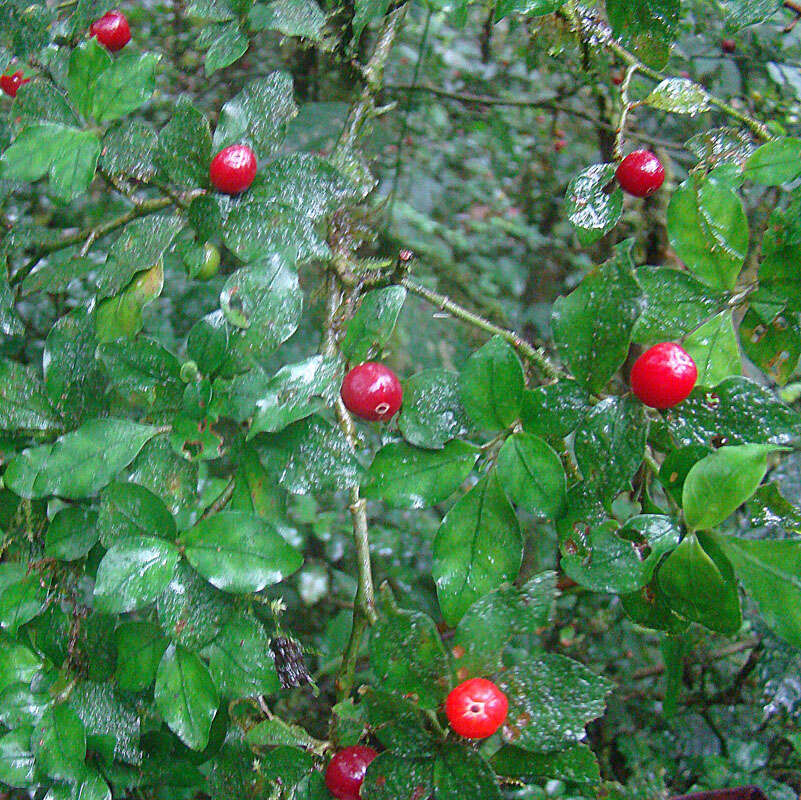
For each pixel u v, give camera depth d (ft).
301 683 0.87
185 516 0.83
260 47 1.77
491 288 2.08
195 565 0.80
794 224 0.86
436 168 2.22
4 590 0.88
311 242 0.86
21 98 0.87
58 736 0.85
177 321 1.75
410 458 0.83
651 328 0.89
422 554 1.94
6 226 1.03
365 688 0.83
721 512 0.79
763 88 1.63
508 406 0.83
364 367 0.82
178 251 0.88
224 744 0.88
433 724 0.78
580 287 0.81
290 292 0.83
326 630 1.64
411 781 0.78
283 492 0.83
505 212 2.24
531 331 2.18
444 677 0.78
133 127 0.87
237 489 0.83
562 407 0.82
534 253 2.23
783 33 1.58
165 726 0.92
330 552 1.85
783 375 0.89
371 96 1.01
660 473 0.83
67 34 0.98
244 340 0.83
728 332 0.88
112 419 0.84
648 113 1.63
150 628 0.85
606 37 1.05
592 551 0.81
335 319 0.90
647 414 0.83
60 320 0.88
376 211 1.13
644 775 1.44
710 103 1.05
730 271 0.88
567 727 0.78
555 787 1.19
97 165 0.88
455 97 1.70
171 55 1.89
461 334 2.03
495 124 2.12
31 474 0.85
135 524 0.81
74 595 0.89
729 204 0.87
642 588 0.85
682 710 1.54
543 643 1.65
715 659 1.47
